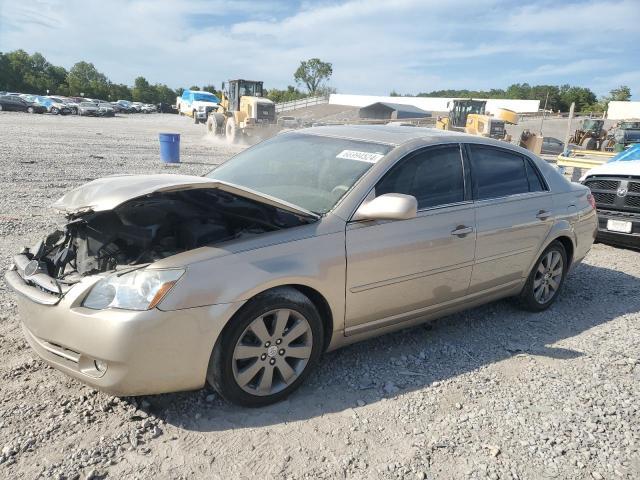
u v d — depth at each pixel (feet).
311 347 10.83
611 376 12.51
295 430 9.78
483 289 14.38
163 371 9.19
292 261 10.27
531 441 9.84
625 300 18.25
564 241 16.85
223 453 9.04
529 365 12.92
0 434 9.13
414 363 12.69
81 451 8.84
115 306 9.02
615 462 9.38
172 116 230.89
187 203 10.84
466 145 14.21
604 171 24.98
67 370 9.58
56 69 362.12
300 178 12.75
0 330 12.98
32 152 53.57
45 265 10.68
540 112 203.31
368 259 11.37
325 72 354.33
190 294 9.18
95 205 9.54
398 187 12.34
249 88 97.50
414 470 8.90
